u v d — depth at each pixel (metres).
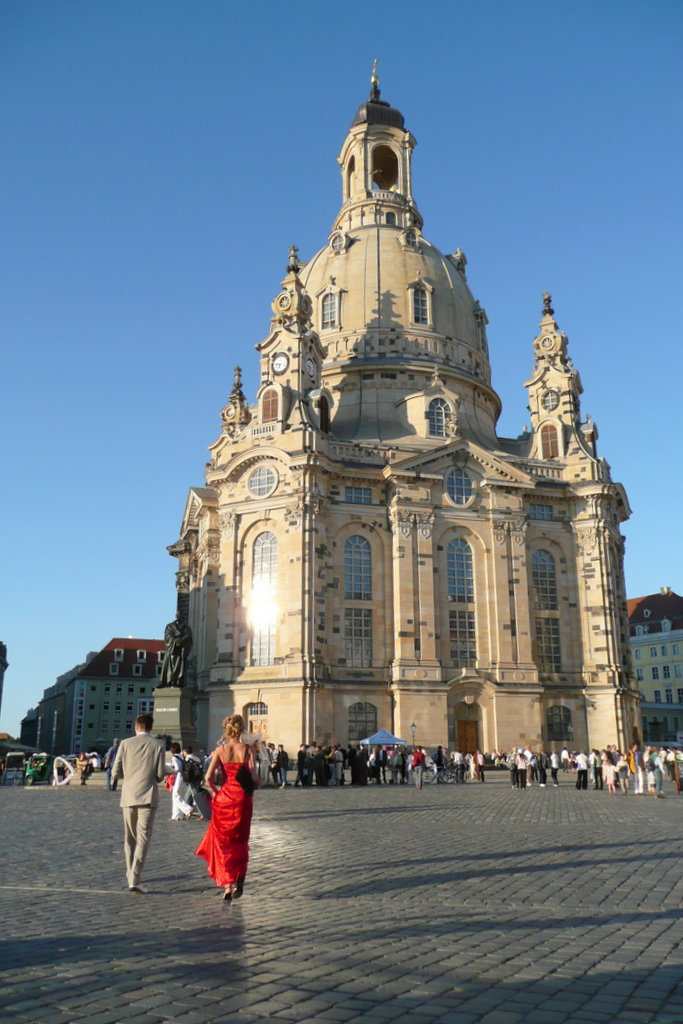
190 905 14.94
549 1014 8.91
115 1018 8.69
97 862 20.62
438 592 82.12
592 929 12.99
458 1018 8.77
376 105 113.75
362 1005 9.15
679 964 10.92
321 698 75.56
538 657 84.81
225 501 82.75
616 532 93.44
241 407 93.06
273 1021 8.64
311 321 100.75
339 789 56.66
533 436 95.00
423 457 83.38
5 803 41.62
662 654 145.25
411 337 96.88
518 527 85.31
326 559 79.56
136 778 16.72
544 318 98.75
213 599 86.56
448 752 77.12
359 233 103.94
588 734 83.44
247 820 15.86
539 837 26.36
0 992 9.55
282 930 12.80
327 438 83.38
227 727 16.38
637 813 35.91
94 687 149.38
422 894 16.14
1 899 15.54
